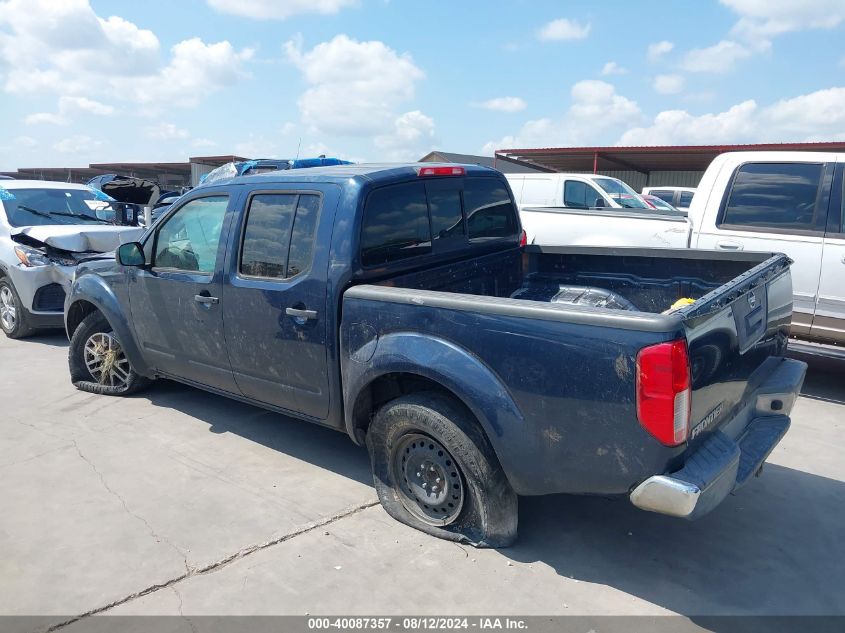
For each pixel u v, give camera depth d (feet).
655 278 14.79
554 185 38.63
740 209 19.80
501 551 10.92
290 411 13.53
